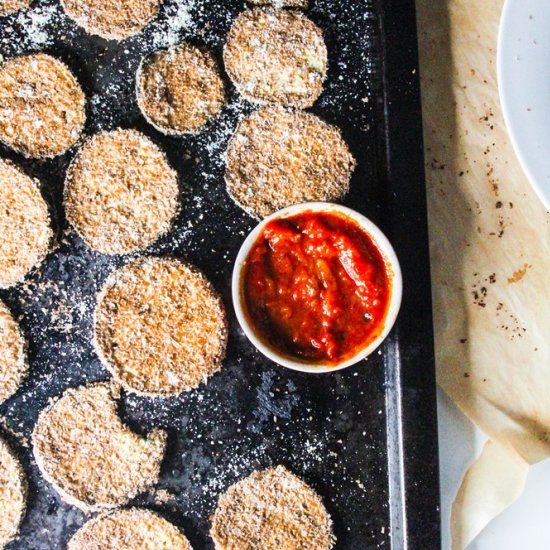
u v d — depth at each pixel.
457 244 0.63
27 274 0.60
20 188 0.60
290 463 0.60
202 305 0.60
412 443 0.60
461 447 0.62
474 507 0.62
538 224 0.63
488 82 0.63
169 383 0.60
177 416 0.60
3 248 0.60
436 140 0.62
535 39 0.55
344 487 0.60
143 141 0.60
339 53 0.61
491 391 0.62
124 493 0.60
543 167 0.55
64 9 0.60
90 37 0.61
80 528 0.60
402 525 0.60
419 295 0.60
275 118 0.60
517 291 0.62
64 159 0.61
